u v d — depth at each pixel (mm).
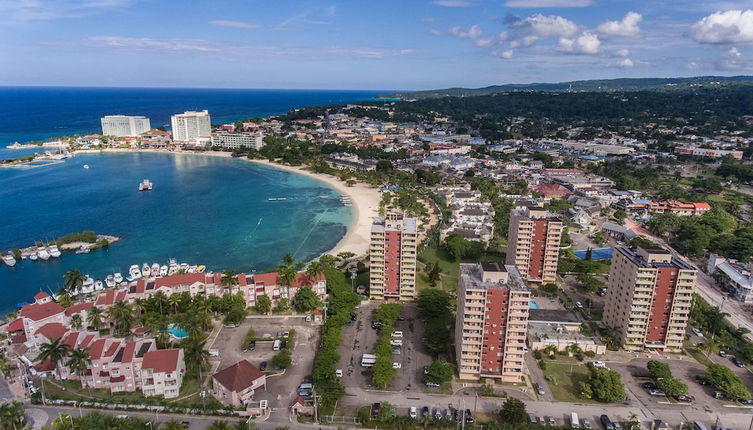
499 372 168375
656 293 182625
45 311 191375
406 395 159875
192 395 157000
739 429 146125
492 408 154125
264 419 147125
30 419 145125
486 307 161750
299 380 166250
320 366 163125
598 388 158250
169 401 153750
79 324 197125
